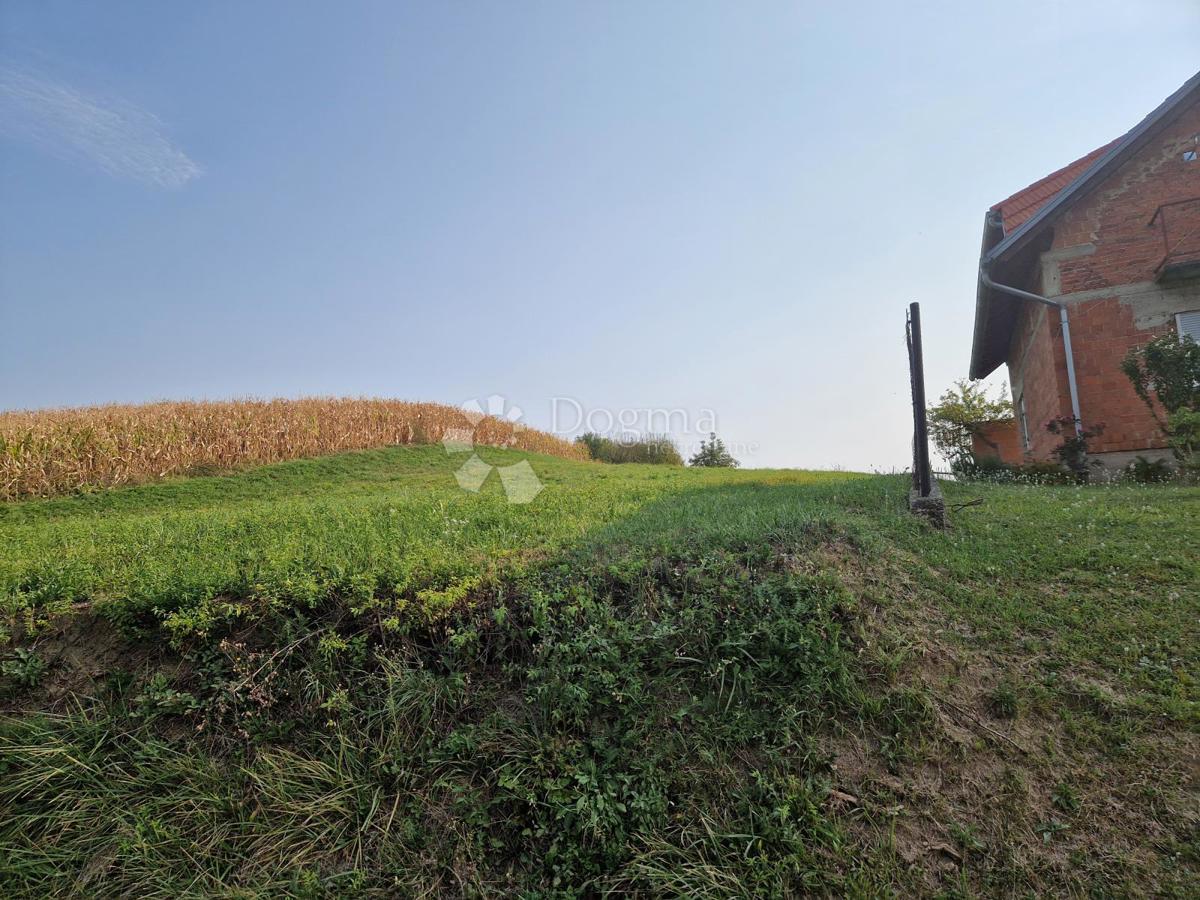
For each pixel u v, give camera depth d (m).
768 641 3.72
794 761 3.27
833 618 4.00
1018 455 19.73
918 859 2.89
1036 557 5.22
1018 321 15.52
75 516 11.79
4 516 11.77
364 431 20.06
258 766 3.42
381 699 3.61
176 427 16.75
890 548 5.23
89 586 4.26
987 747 3.33
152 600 3.96
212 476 15.35
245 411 19.73
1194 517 6.12
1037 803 3.07
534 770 3.26
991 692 3.62
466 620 3.95
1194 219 11.05
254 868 3.07
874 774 3.22
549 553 4.75
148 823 3.20
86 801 3.31
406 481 14.93
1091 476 11.08
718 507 6.76
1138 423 11.15
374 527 6.07
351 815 3.23
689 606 3.99
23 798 3.33
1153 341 10.29
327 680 3.70
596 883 2.88
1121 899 2.67
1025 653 3.94
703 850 2.96
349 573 4.23
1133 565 4.92
